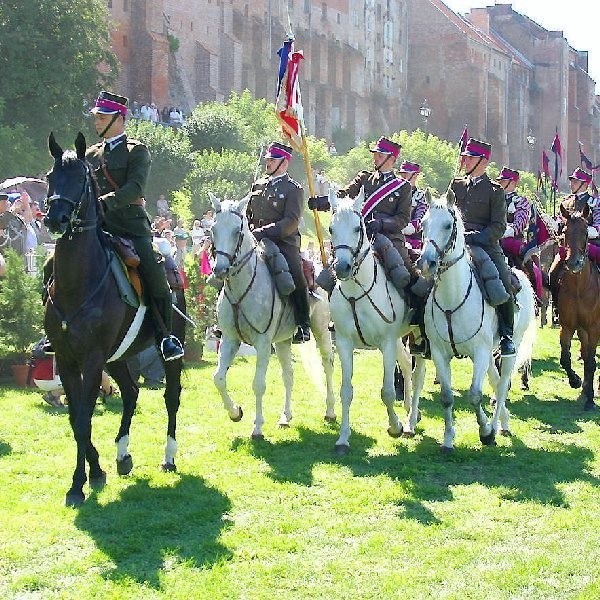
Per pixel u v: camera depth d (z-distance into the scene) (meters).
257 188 12.54
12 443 11.43
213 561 7.68
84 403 8.91
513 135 120.81
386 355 11.45
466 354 11.23
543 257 20.62
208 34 78.56
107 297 8.96
